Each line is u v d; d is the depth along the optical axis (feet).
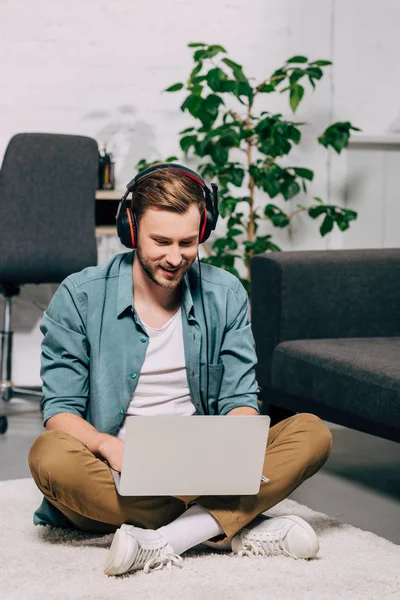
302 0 14.40
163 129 14.26
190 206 6.02
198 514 6.22
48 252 11.85
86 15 13.96
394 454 10.29
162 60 14.19
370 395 7.94
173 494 5.96
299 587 5.66
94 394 6.60
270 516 7.03
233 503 6.23
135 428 5.69
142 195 6.08
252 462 5.97
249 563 6.13
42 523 6.95
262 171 13.14
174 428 5.75
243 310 6.94
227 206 13.21
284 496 6.45
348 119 14.69
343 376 8.30
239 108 14.42
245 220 14.65
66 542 6.57
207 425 5.80
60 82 13.97
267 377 9.64
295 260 9.53
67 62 13.96
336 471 9.46
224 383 6.84
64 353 6.63
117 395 6.59
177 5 14.16
